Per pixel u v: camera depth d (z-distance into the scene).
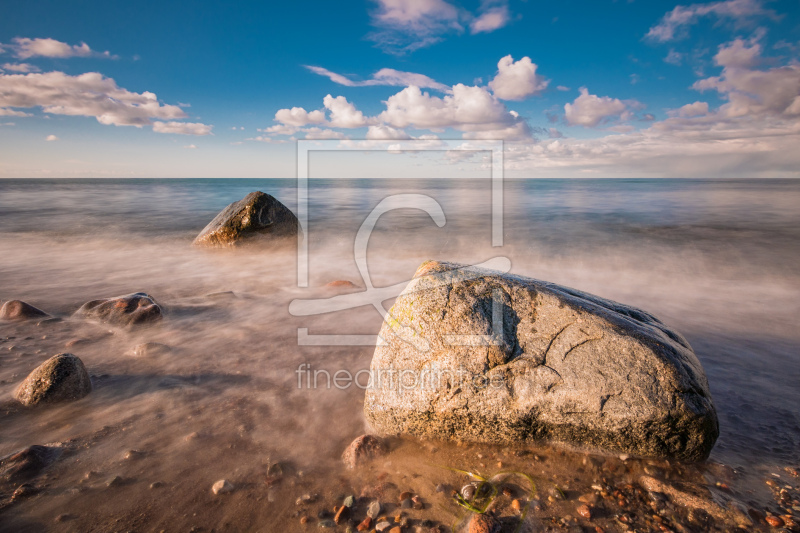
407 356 3.21
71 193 32.62
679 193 32.84
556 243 12.46
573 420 2.82
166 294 7.04
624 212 19.09
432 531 2.42
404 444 3.20
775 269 9.25
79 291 7.12
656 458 2.84
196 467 2.92
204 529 2.43
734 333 5.39
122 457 2.97
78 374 3.70
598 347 2.95
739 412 3.52
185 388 3.95
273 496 2.69
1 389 3.73
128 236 13.14
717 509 2.48
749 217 17.19
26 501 2.53
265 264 9.58
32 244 11.72
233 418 3.51
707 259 10.29
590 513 2.49
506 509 2.55
